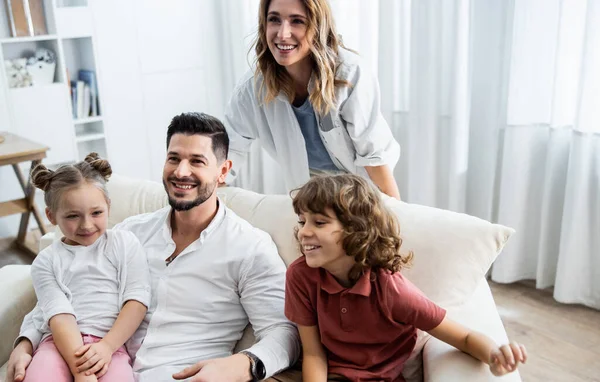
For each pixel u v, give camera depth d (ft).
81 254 5.12
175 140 4.98
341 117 6.15
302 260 4.67
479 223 4.85
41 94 11.14
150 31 12.13
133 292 5.02
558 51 7.99
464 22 8.57
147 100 12.42
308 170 6.66
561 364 7.31
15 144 9.78
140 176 12.76
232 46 12.40
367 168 6.41
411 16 9.20
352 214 4.24
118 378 4.63
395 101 10.25
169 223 5.32
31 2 10.91
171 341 4.93
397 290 4.34
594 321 8.21
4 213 10.28
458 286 4.73
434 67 9.12
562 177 8.57
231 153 7.10
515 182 8.74
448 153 9.48
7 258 10.83
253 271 5.03
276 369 4.55
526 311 8.51
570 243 8.26
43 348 4.73
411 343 4.58
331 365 4.55
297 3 5.57
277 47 5.73
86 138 11.85
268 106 6.41
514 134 8.57
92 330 4.87
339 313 4.45
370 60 10.25
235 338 5.16
